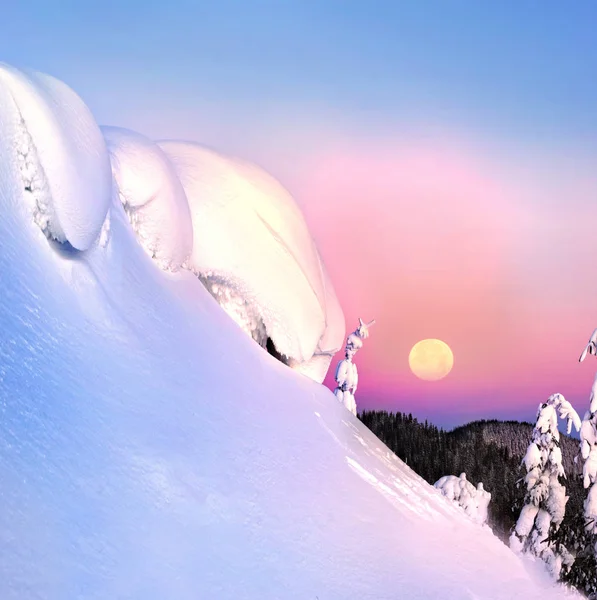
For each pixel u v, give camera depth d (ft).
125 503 27.48
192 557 28.04
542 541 84.99
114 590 23.25
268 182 59.31
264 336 56.80
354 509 41.32
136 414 32.99
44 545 22.30
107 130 48.16
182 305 46.29
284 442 42.98
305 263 57.88
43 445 25.77
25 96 34.01
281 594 30.25
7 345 27.96
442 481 74.33
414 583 37.81
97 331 35.76
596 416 91.20
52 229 35.27
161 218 46.85
